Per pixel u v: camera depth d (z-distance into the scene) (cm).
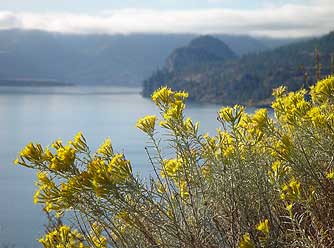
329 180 305
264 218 306
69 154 279
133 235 293
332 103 369
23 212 4666
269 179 307
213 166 321
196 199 303
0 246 1405
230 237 289
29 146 289
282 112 350
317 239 273
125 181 276
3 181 6675
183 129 326
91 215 283
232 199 302
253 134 339
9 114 19450
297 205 312
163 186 298
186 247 276
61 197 276
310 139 319
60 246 295
